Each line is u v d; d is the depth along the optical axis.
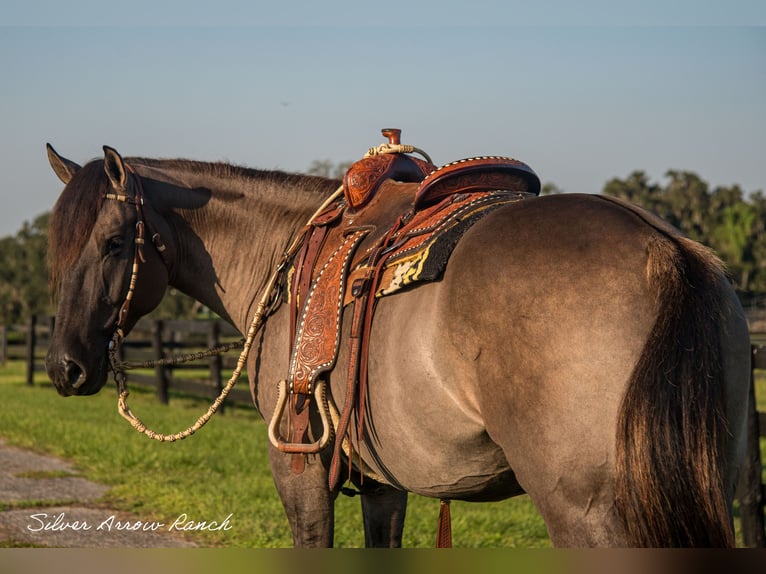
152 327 20.69
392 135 5.12
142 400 21.36
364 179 4.75
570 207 3.47
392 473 4.12
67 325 4.88
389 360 3.81
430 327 3.59
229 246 5.52
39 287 67.06
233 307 5.57
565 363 3.13
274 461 4.79
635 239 3.24
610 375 3.06
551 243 3.33
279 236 5.47
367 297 4.04
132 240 5.07
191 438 14.08
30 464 11.88
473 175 4.26
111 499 9.74
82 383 4.90
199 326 19.28
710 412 2.97
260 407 4.97
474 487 3.86
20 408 18.12
